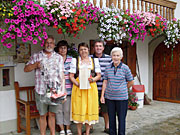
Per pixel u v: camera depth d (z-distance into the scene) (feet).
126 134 12.13
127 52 19.45
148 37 21.91
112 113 10.26
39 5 8.87
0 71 12.12
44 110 9.92
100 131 12.51
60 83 9.87
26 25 8.43
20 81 13.01
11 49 12.37
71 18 9.86
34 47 13.48
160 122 14.48
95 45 11.16
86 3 11.00
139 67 21.13
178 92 20.79
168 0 17.21
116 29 11.76
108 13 11.70
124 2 13.75
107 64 11.32
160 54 22.07
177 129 12.98
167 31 15.28
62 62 10.07
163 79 21.95
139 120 14.97
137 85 19.27
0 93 12.12
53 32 14.34
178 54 20.53
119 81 9.82
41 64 9.59
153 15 13.94
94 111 10.43
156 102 21.58
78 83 10.33
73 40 15.51
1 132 12.18
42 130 10.19
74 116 10.43
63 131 11.62
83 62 10.36
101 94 10.61
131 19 12.67
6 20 8.28
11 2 8.55
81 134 11.29
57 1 9.47
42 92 9.60
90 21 11.00
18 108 12.41
